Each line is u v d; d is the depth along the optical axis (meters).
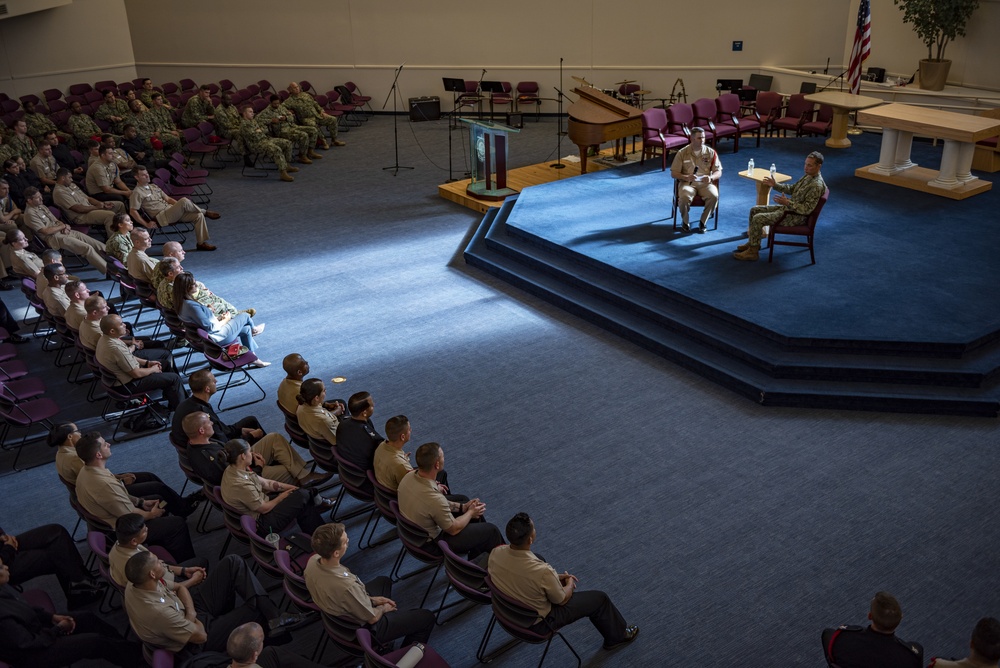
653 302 8.69
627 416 7.20
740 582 5.30
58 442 5.61
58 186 11.30
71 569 5.34
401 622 4.51
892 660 3.87
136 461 6.94
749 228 9.14
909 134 11.77
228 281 10.36
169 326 8.47
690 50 17.11
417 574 5.57
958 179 11.25
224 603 4.90
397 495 5.35
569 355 8.30
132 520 4.61
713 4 16.59
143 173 11.41
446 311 9.38
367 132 17.64
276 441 6.00
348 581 4.34
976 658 3.71
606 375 7.89
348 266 10.73
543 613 4.44
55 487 6.65
